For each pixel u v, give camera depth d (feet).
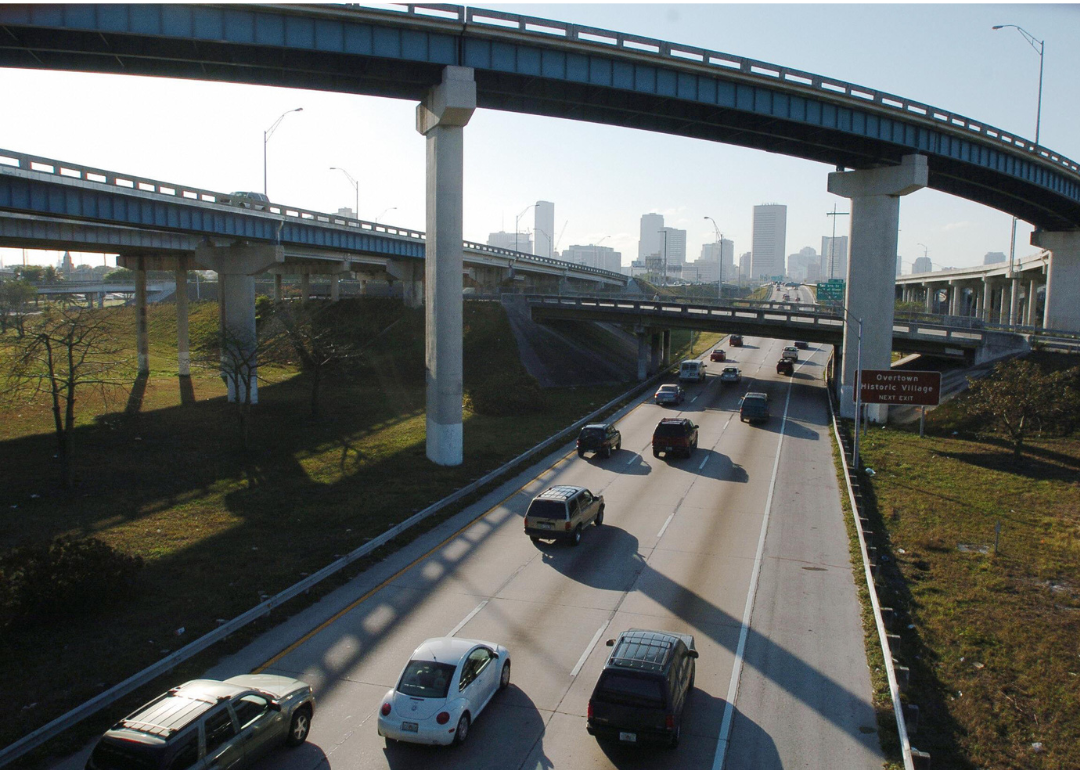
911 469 120.78
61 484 106.32
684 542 82.64
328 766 41.96
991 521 94.32
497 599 66.18
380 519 88.63
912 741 45.93
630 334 310.24
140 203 147.02
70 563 61.00
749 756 43.19
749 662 54.95
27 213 129.39
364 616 62.34
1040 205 226.58
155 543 80.79
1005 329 207.62
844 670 53.98
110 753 36.22
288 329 204.54
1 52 108.06
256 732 40.86
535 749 43.68
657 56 136.26
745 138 171.94
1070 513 97.96
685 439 123.24
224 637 57.62
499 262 341.41
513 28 120.98
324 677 52.06
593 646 57.16
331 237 212.84
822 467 120.16
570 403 181.98
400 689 44.01
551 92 141.49
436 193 117.19
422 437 140.26
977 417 152.25
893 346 198.08
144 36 104.17
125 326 306.76
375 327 263.49
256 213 175.22
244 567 73.00
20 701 47.91
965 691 52.65
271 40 108.88
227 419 158.51
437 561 75.92
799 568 74.90
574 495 82.02
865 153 171.94
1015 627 63.21
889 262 165.37
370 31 113.60
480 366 215.51
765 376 238.27
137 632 58.18
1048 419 132.36
